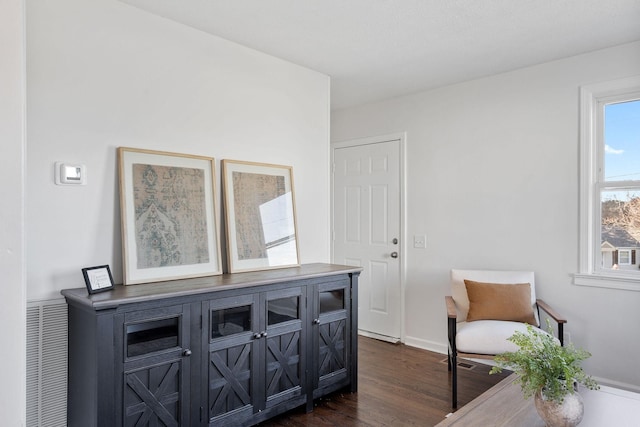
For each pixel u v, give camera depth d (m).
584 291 3.02
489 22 2.54
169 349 2.00
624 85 2.87
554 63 3.17
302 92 3.27
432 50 2.96
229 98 2.79
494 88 3.48
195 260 2.49
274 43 2.84
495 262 3.47
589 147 3.02
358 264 4.40
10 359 0.84
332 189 4.64
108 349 1.81
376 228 4.27
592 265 3.04
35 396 1.95
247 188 2.83
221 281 2.33
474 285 3.05
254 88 2.94
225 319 2.23
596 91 2.98
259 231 2.85
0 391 0.83
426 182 3.89
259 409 2.35
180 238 2.45
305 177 3.27
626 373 2.85
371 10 2.39
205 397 2.12
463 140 3.66
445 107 3.77
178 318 2.04
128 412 1.86
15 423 0.84
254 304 2.34
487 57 3.10
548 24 2.57
